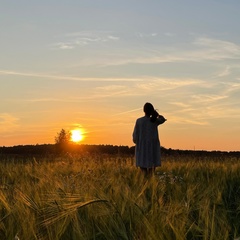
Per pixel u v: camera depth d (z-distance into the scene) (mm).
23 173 12156
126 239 4906
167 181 9523
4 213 5859
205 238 4719
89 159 18906
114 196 6160
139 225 5043
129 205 5480
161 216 5207
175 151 29469
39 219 5473
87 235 4977
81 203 5230
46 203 5773
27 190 7148
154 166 14734
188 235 5051
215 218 5398
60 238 4973
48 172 12531
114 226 5043
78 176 11516
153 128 14812
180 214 5445
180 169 13062
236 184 9539
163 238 4594
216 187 8125
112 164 15531
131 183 9344
